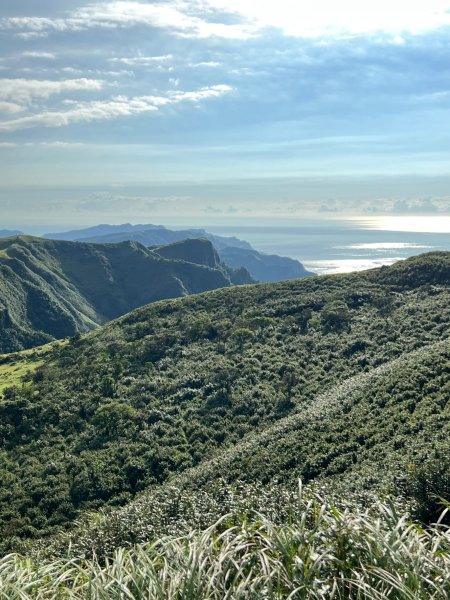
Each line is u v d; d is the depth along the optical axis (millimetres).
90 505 29969
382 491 11945
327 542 4316
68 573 4375
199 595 3793
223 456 28594
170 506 17375
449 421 20484
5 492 32125
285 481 21969
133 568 4062
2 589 4125
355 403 28312
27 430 41562
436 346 33906
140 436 37000
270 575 3830
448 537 4391
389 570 3980
